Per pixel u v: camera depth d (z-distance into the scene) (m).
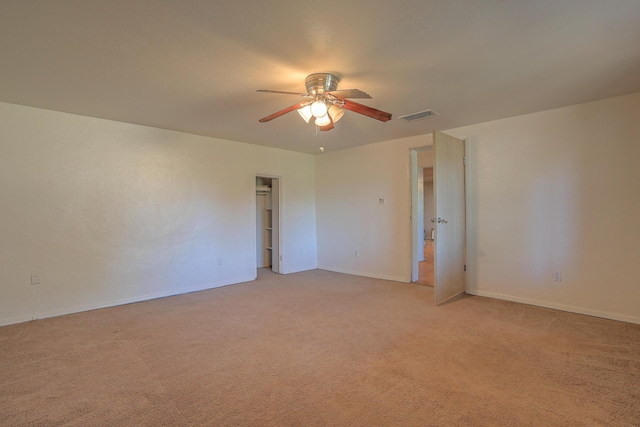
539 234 3.76
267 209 6.65
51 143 3.56
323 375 2.24
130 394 2.02
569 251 3.56
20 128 3.39
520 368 2.30
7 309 3.31
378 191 5.38
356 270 5.71
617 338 2.81
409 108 3.54
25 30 1.97
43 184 3.52
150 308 3.83
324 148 5.78
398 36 2.08
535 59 2.41
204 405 1.90
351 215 5.77
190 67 2.49
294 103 3.30
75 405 1.91
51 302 3.55
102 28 1.96
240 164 5.21
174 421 1.76
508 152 3.96
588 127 3.42
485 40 2.14
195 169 4.68
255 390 2.06
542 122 3.70
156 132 4.32
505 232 4.01
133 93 3.03
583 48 2.25
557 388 2.05
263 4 1.74
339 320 3.35
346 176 5.83
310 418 1.78
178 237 4.52
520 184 3.88
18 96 3.12
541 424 1.71
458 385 2.09
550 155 3.66
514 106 3.51
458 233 4.18
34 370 2.33
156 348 2.70
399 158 5.09
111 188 3.96
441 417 1.78
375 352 2.59
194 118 3.85
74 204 3.71
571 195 3.54
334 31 2.01
